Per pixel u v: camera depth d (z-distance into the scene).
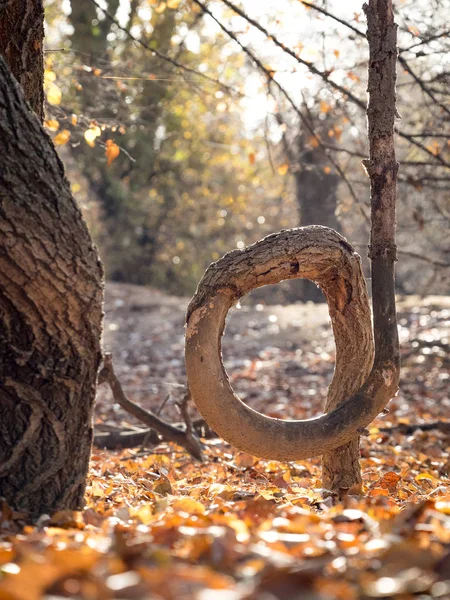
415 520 3.07
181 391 11.70
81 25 19.98
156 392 12.08
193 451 6.67
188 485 4.94
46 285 3.26
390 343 4.09
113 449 7.53
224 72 11.89
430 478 5.35
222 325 3.90
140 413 6.59
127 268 28.14
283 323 16.48
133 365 14.29
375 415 4.08
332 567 2.42
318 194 15.80
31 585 2.08
